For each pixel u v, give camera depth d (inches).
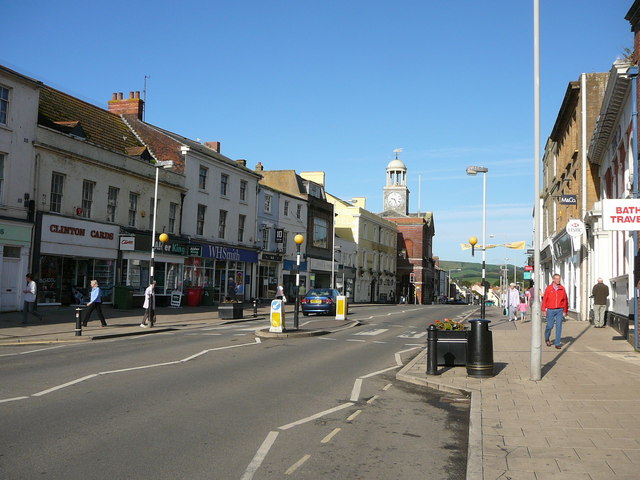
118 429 279.7
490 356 450.6
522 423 300.4
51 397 347.9
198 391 380.8
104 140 1209.4
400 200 3489.2
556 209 1503.4
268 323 1009.5
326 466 235.5
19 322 829.8
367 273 2620.6
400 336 834.2
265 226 1760.6
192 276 1425.9
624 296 746.8
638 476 216.4
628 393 377.1
